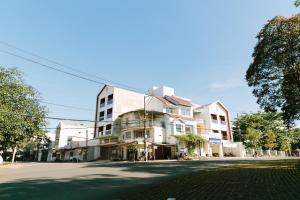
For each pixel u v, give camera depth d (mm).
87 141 53562
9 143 36344
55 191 9445
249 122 58719
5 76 33438
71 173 16312
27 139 37969
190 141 40500
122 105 50531
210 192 8023
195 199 7039
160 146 41750
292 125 25172
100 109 53750
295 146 70500
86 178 13406
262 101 24500
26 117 35281
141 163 26094
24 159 72688
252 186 8812
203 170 16719
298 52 20234
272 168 16047
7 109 31578
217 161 27625
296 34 19656
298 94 21656
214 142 46969
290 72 21234
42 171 18625
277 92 23266
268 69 22625
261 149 56531
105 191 9414
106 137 48688
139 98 53781
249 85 24672
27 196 8477
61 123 64312
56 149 63031
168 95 51375
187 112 49062
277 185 8805
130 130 44562
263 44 22000
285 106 23250
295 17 20328
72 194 8820
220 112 53812
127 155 42469
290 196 6844
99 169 19078
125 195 8453
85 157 52844
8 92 32781
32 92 35906
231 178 11320
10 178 13961
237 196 7152
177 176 13828
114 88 50625
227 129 53625
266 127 58312
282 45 20688
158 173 15688
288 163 20312
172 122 43062
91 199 7926
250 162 24750
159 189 9258
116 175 14766
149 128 42438
